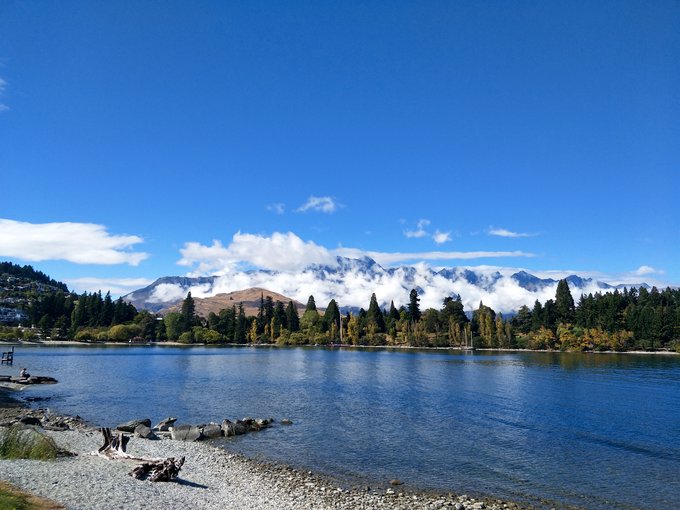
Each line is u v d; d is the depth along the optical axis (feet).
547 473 110.73
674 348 640.58
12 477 77.36
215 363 453.99
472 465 116.57
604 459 122.52
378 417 178.81
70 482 78.84
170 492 82.38
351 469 112.88
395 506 87.66
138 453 118.11
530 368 413.39
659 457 124.67
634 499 94.73
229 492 88.74
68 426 149.18
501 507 89.10
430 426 162.20
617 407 203.00
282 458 122.01
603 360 517.55
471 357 586.86
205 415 180.96
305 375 342.44
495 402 216.74
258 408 197.36
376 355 632.38
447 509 86.89
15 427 102.78
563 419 176.04
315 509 83.51
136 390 248.11
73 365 396.78
